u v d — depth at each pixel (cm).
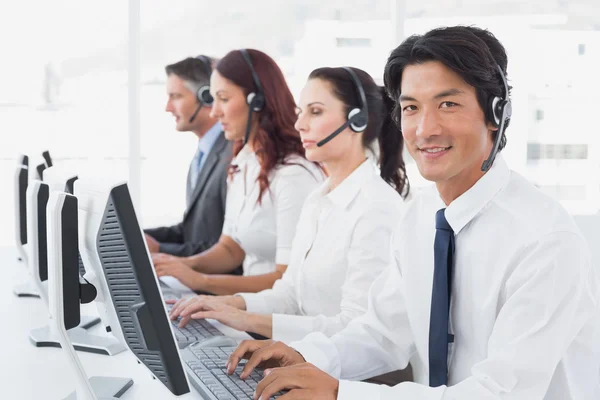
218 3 434
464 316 132
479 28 124
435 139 123
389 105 196
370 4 425
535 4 395
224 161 300
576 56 394
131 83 429
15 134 448
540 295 115
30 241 151
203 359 142
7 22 438
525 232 122
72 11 439
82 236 118
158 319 106
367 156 198
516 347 114
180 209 452
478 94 122
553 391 124
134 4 424
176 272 229
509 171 132
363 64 429
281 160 251
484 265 127
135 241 105
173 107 324
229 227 272
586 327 122
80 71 444
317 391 116
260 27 434
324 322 175
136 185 436
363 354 150
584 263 117
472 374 120
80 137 450
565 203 395
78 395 118
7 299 212
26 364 149
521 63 396
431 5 409
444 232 133
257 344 140
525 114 396
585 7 392
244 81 255
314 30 431
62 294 114
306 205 207
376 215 182
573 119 395
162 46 439
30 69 444
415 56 123
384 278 156
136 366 146
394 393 116
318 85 194
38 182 149
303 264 196
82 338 164
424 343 145
